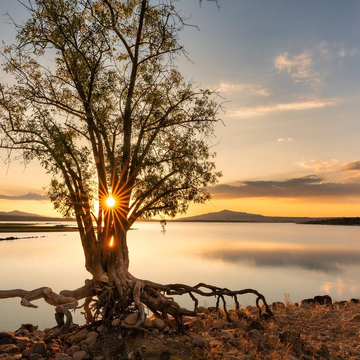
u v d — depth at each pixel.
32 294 10.25
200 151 12.58
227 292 12.92
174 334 9.88
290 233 172.25
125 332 9.34
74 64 11.89
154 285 11.70
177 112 13.13
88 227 11.59
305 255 61.91
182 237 133.62
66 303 10.27
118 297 10.80
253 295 25.77
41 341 9.76
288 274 38.03
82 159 12.62
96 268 11.29
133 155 11.92
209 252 66.25
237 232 190.12
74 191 11.92
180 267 43.00
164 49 12.50
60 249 67.38
